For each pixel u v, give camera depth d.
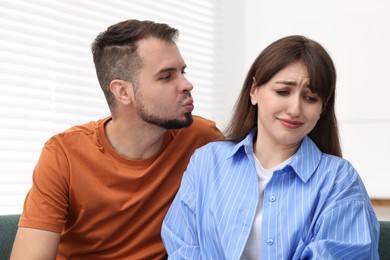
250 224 1.26
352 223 1.20
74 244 1.55
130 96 1.51
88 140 1.53
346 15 2.92
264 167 1.36
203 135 1.60
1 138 2.17
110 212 1.49
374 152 2.84
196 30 3.16
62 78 2.39
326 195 1.24
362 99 2.87
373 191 2.80
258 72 1.32
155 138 1.53
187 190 1.42
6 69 2.19
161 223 1.51
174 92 1.50
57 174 1.48
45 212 1.45
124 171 1.50
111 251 1.52
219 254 1.30
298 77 1.24
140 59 1.50
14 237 1.62
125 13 2.71
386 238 1.45
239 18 3.29
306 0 3.06
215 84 3.28
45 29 2.34
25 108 2.25
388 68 2.80
